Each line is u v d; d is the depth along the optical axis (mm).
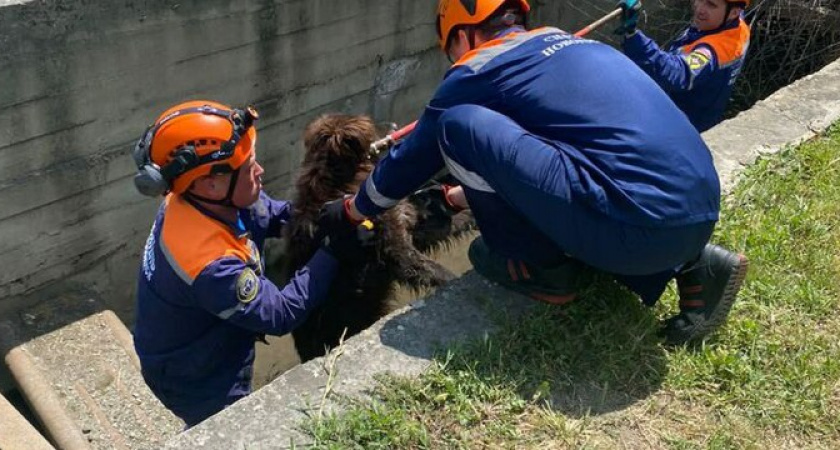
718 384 2725
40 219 4418
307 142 3582
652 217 2400
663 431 2557
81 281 4781
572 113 2461
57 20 4004
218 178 2588
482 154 2451
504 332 2799
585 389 2676
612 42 7715
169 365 2963
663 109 2514
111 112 4453
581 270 2951
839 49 7258
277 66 5238
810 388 2707
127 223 4859
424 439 2426
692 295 2816
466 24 2660
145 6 4328
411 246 3605
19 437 3164
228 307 2680
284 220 3559
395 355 2709
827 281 3166
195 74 4785
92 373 4133
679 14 8031
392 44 5938
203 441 2404
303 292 2951
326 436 2408
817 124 4129
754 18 7277
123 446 3781
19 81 3998
